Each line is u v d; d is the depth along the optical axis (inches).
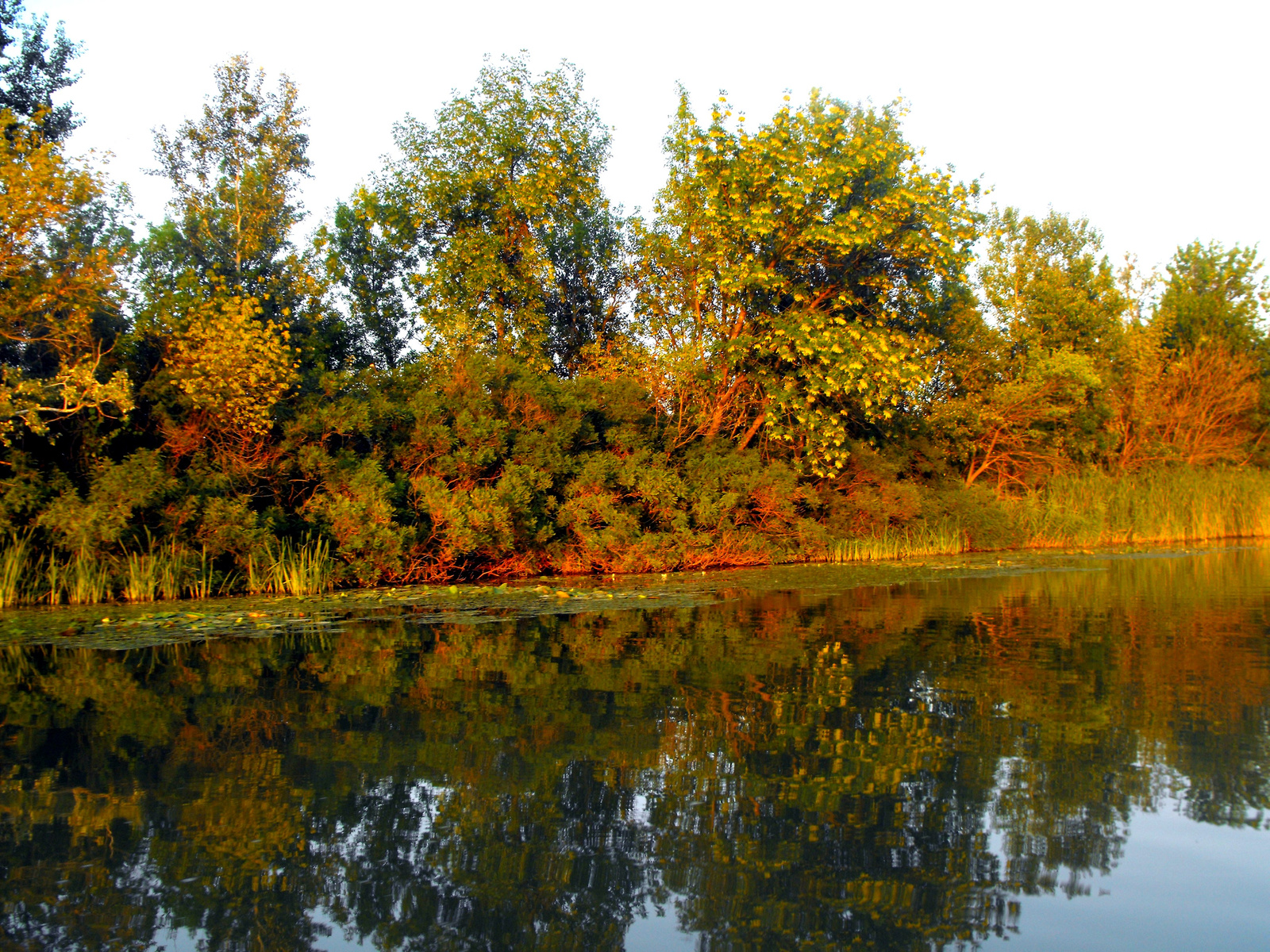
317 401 609.9
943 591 532.1
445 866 148.2
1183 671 288.2
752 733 217.9
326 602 482.3
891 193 724.0
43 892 139.2
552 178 844.0
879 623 397.4
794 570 688.4
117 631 378.0
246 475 559.5
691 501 722.2
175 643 350.0
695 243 776.3
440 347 695.7
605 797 176.9
